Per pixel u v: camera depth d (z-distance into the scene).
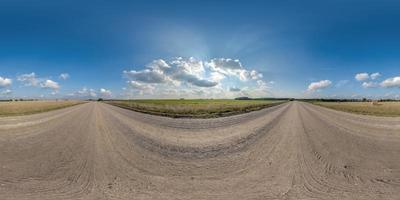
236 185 6.14
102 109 41.16
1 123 19.38
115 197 5.39
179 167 7.69
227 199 5.29
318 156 8.98
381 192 5.67
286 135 13.45
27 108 43.50
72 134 13.79
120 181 6.41
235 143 11.29
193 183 6.30
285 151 9.74
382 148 10.32
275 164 7.98
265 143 11.27
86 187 5.98
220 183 6.29
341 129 16.08
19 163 8.01
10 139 12.20
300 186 6.05
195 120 22.08
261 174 7.00
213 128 16.39
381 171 7.28
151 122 20.25
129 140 11.98
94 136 13.10
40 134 13.79
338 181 6.41
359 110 40.16
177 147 10.49
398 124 19.42
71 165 7.81
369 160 8.47
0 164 7.88
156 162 8.23
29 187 5.96
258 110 38.09
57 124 18.59
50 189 5.84
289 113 31.12
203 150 9.96
